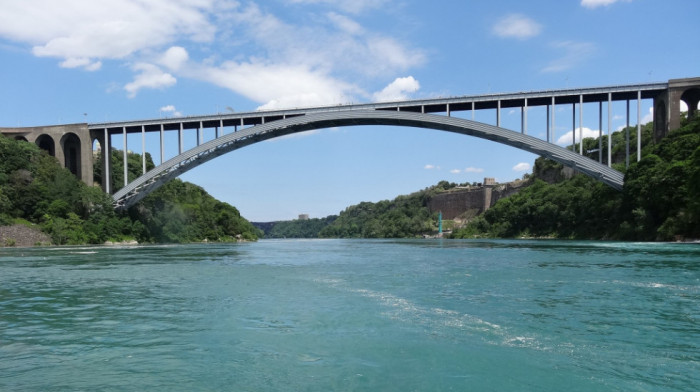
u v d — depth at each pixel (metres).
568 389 5.50
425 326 8.82
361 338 7.98
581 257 26.17
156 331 8.79
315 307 11.03
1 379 6.08
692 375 5.97
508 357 6.78
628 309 10.34
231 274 19.75
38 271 21.17
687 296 12.09
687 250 29.45
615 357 6.75
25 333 8.75
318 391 5.51
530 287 14.11
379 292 13.41
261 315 10.18
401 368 6.34
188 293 13.81
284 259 30.34
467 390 5.49
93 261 27.45
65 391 5.61
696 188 37.00
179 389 5.64
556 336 7.98
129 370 6.41
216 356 7.04
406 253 37.25
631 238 46.12
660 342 7.57
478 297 12.26
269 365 6.57
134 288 15.12
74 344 7.89
